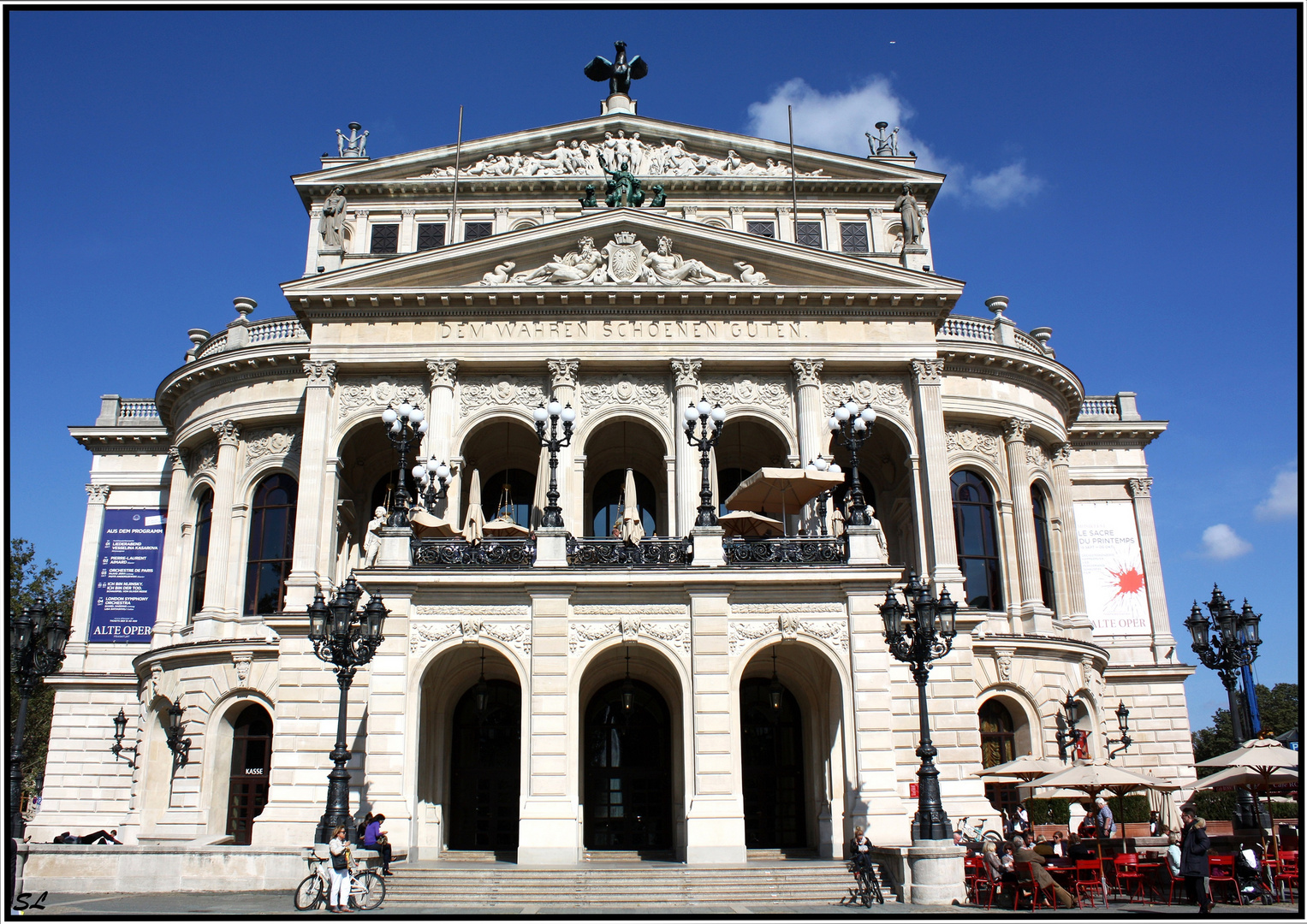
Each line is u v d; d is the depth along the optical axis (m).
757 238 40.91
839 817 29.98
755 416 40.28
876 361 40.50
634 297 40.25
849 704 29.41
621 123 51.38
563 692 28.97
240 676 40.12
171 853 27.81
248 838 39.41
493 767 35.72
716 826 27.81
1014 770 32.31
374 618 27.19
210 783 39.72
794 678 34.38
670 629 29.77
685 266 41.00
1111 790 32.81
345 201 47.03
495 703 36.28
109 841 40.19
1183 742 47.97
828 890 25.53
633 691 35.34
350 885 23.62
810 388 40.06
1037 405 46.06
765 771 36.19
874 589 30.22
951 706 34.97
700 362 40.09
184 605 44.97
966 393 44.12
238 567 43.03
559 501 38.31
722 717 28.78
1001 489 44.25
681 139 51.69
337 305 40.19
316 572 37.47
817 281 41.09
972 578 43.19
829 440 40.16
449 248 40.44
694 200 51.06
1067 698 42.06
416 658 29.47
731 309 40.62
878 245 51.25
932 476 39.25
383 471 44.78
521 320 40.41
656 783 36.09
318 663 35.19
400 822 28.28
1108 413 54.81
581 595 29.98
